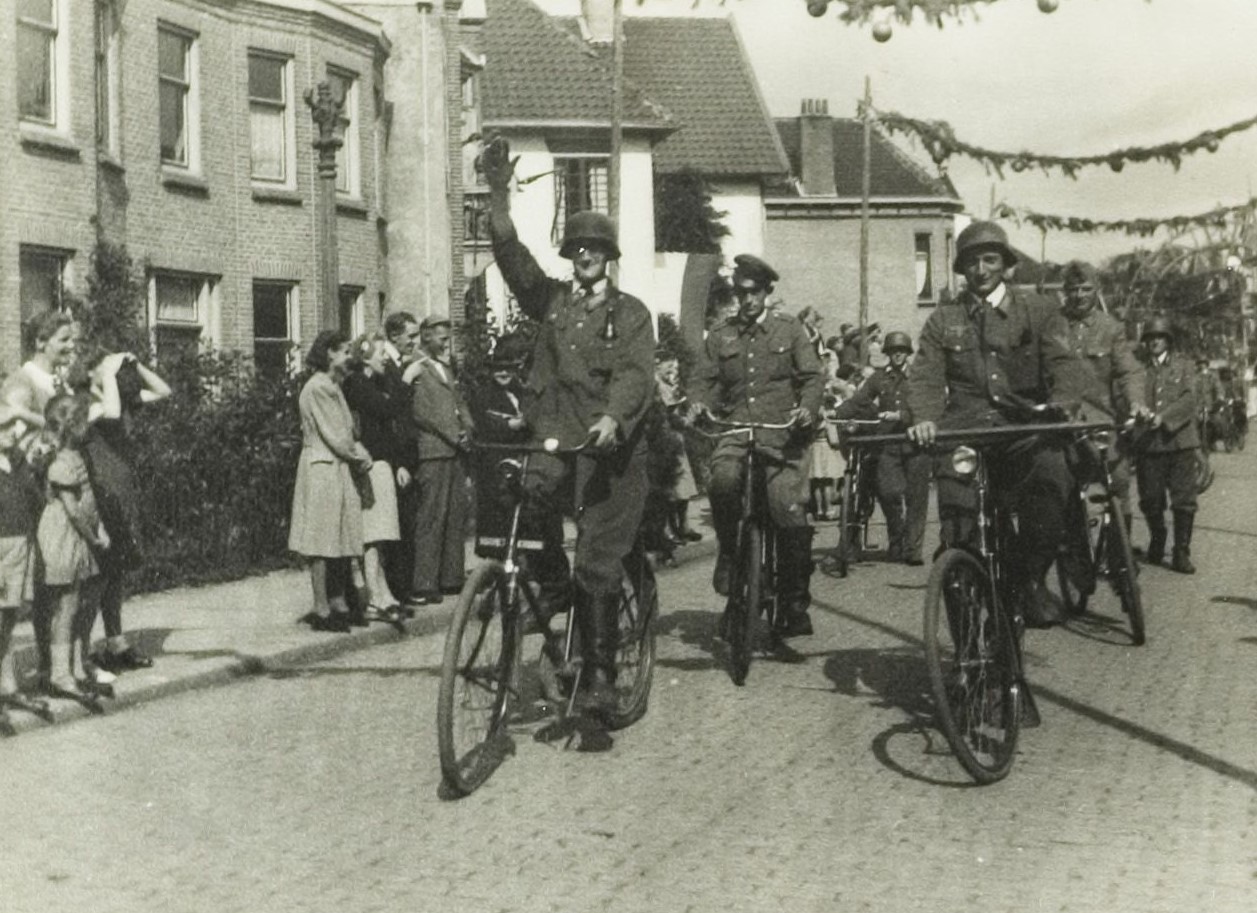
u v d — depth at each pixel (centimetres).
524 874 566
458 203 2911
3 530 855
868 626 1138
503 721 718
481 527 925
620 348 747
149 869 578
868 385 1564
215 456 1462
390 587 1272
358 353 1191
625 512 745
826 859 580
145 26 2116
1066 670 948
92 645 982
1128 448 1243
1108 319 1238
